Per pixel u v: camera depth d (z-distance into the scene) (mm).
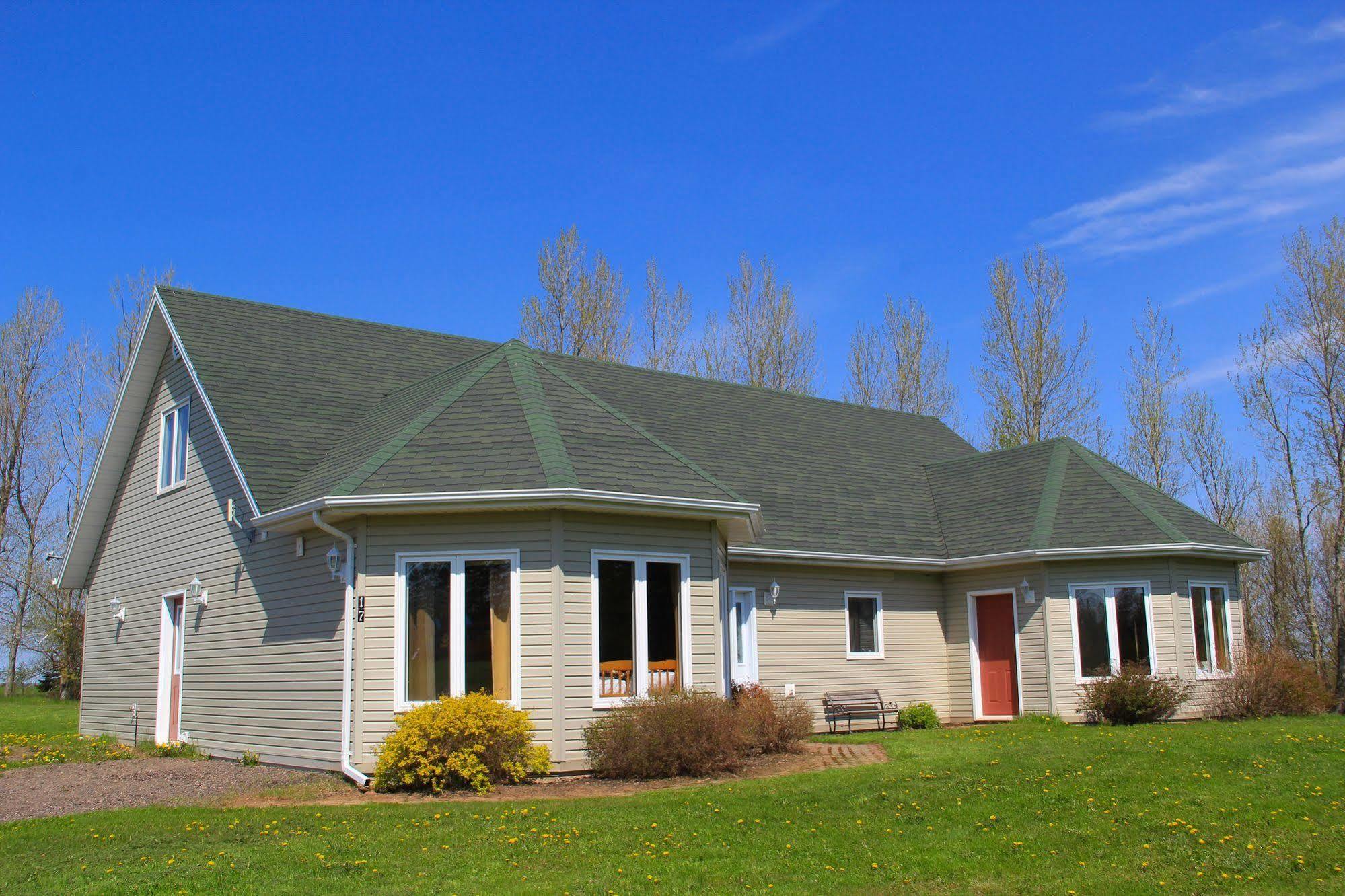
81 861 8648
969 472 24875
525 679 12680
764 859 8617
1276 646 24562
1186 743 14484
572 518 13086
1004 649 21328
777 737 15047
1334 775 11703
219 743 16297
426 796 11695
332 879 8086
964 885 7918
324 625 13883
